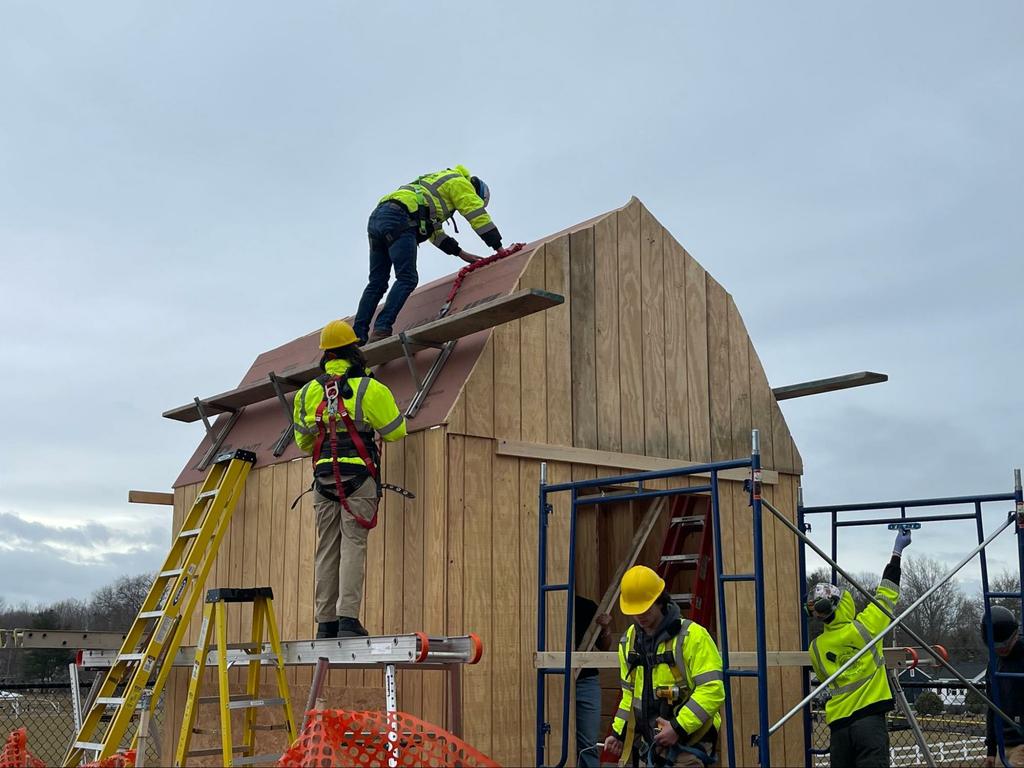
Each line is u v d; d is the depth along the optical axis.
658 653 5.72
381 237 8.88
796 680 9.12
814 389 9.66
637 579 5.85
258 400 9.94
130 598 34.53
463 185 9.05
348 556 7.00
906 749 12.42
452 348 8.13
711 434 9.19
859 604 11.66
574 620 8.20
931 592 7.13
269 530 9.09
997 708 7.45
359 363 7.43
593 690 8.12
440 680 7.29
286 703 6.93
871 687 7.01
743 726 8.66
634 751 5.93
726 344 9.54
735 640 8.78
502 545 7.66
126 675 8.49
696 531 8.93
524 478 7.89
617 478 7.14
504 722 7.38
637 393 8.73
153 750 9.67
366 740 5.62
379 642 6.31
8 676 17.27
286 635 8.63
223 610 6.81
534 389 8.06
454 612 7.29
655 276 9.13
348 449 7.13
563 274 8.45
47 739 14.06
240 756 7.23
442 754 6.03
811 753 8.47
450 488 7.45
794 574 9.43
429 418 7.66
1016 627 7.77
